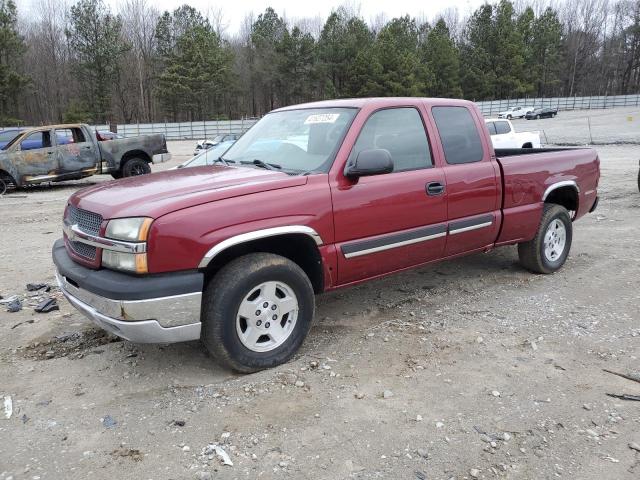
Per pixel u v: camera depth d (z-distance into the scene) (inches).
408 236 171.9
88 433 121.1
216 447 115.3
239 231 135.3
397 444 116.9
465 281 225.9
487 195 196.4
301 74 2822.3
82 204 144.4
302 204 146.6
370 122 167.3
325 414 127.5
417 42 3102.9
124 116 2748.5
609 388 140.4
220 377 144.5
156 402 133.0
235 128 2108.8
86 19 2374.5
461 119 196.2
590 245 285.7
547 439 119.6
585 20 3651.6
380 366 150.8
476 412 129.1
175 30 2691.9
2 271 252.8
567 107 2780.5
